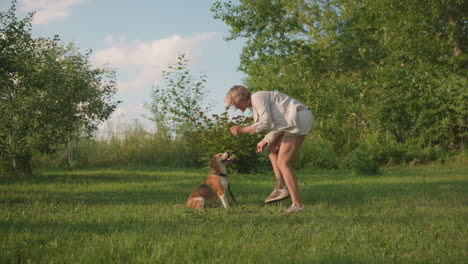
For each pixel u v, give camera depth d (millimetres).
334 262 2748
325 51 21656
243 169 11609
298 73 21188
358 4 22094
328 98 20141
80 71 11062
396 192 6641
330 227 3871
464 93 16062
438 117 17141
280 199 5281
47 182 8148
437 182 8391
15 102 9023
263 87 20922
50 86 9438
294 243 3244
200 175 10227
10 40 8516
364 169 11219
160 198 6008
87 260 2793
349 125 20281
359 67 21562
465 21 17797
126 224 3969
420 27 17438
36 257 2893
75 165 13070
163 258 2875
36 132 9438
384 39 20391
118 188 7242
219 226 3889
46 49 9977
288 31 20531
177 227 3863
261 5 19688
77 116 10641
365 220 4191
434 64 17891
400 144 17531
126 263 2822
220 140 11250
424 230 3686
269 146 5285
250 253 2957
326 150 15711
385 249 3105
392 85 18422
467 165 14602
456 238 3430
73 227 3848
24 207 5020
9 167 9219
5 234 3500
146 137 15781
